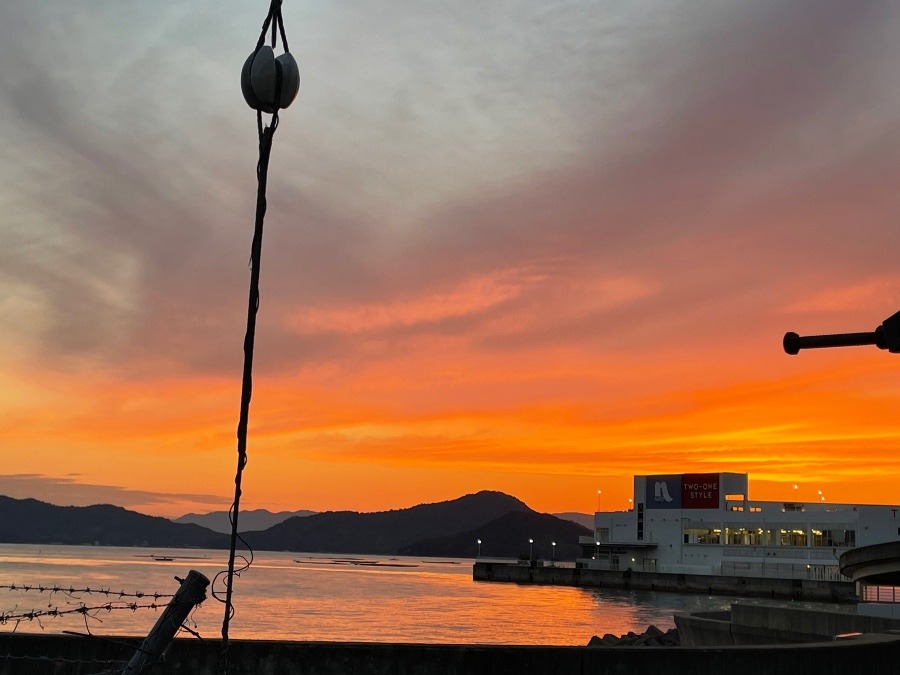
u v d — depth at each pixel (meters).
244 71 7.94
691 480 152.12
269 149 7.87
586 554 181.00
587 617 91.44
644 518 158.50
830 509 141.38
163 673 12.77
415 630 71.44
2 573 167.62
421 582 193.38
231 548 7.51
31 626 47.66
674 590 144.50
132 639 12.59
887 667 16.53
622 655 13.46
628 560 161.62
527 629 74.88
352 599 117.94
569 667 13.24
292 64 7.96
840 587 126.06
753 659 14.30
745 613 29.08
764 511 143.62
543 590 155.25
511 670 13.02
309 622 76.12
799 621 27.20
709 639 25.14
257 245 7.60
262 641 13.10
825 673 15.14
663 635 39.41
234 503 7.43
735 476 150.62
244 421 7.39
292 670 12.95
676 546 153.12
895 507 134.88
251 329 7.49
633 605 114.62
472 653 13.05
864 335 6.35
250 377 7.44
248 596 117.81
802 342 6.50
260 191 7.77
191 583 7.87
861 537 134.38
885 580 43.19
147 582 145.50
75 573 179.38
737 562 144.88
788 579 130.62
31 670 12.81
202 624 68.06
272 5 8.03
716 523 148.38
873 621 25.23
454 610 99.62
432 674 13.03
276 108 7.93
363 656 13.01
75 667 12.86
